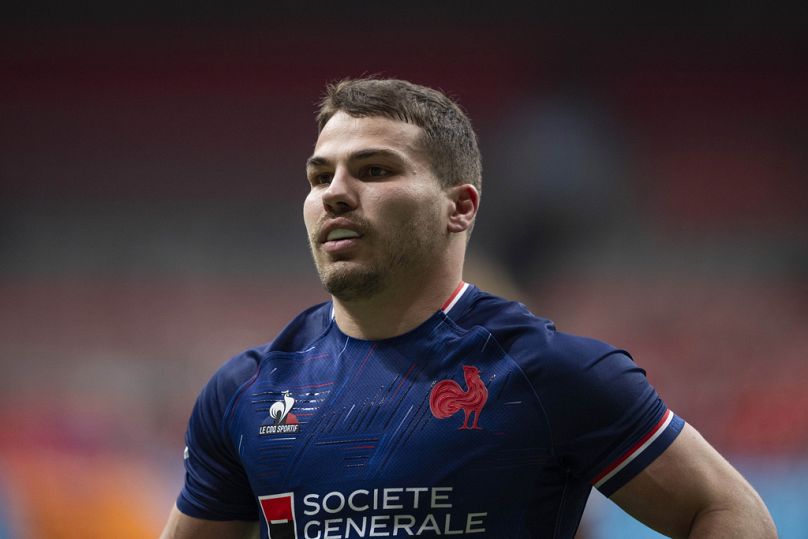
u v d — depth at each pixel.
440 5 53.81
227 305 44.44
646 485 8.24
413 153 8.73
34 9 52.16
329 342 9.03
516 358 8.41
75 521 27.69
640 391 8.37
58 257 47.28
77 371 37.72
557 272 43.00
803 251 47.72
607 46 53.47
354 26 54.00
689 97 52.91
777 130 52.53
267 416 8.74
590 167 44.94
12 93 51.69
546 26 53.81
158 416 33.94
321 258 8.72
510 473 8.19
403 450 8.23
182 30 53.22
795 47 53.19
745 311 41.34
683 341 38.97
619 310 41.66
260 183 52.09
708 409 33.03
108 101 52.12
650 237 47.41
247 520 9.55
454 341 8.59
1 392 35.06
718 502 8.16
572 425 8.24
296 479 8.45
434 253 8.79
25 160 50.94
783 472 28.45
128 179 51.44
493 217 44.41
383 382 8.55
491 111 53.19
